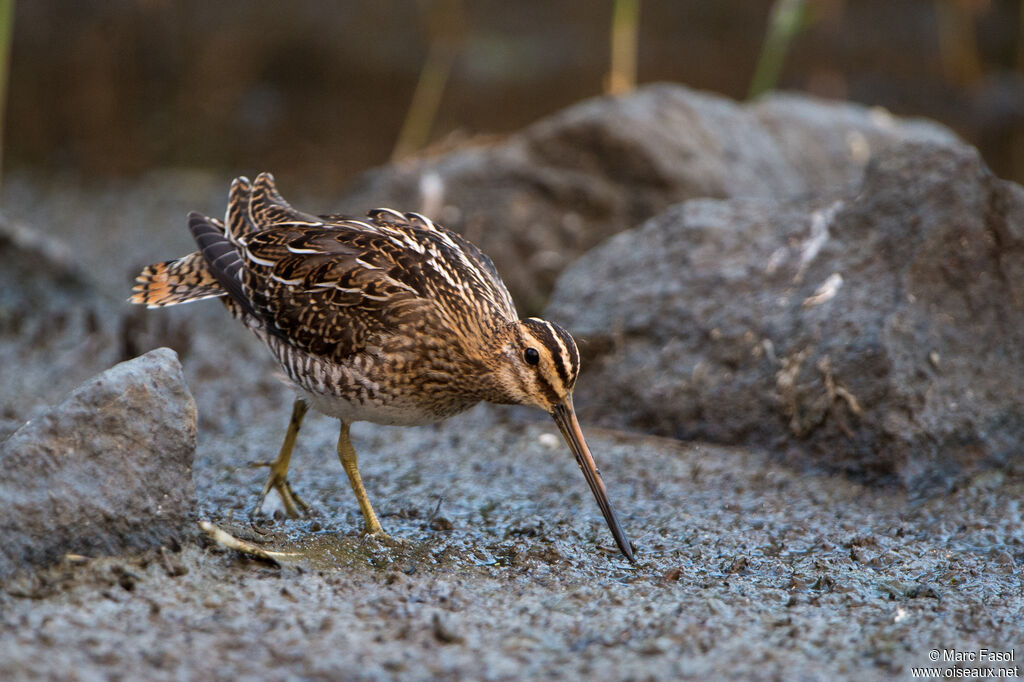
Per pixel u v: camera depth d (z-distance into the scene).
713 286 12.44
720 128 16.92
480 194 16.56
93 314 14.84
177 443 8.16
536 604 7.93
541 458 11.67
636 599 8.09
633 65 28.42
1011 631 7.73
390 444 12.11
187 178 22.64
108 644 6.80
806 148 17.47
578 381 12.82
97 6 31.97
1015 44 29.33
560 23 31.97
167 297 10.36
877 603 8.22
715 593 8.36
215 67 28.72
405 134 23.88
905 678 6.89
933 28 30.55
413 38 30.94
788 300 11.95
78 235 19.64
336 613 7.50
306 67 28.94
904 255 11.51
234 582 7.88
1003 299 11.43
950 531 9.71
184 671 6.58
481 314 9.61
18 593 7.32
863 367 11.01
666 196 16.09
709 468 11.23
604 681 6.73
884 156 12.20
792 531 9.76
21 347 14.54
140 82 27.95
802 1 18.25
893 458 10.68
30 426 7.80
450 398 9.84
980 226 11.45
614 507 10.37
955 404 10.95
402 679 6.67
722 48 30.00
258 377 14.30
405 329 9.51
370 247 9.90
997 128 24.95
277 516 9.82
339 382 9.61
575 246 16.22
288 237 10.08
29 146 24.06
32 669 6.39
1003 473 10.72
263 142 24.62
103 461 7.91
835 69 28.12
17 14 31.12
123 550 7.94
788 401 11.41
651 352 12.46
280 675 6.62
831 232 12.12
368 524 9.48
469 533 9.65
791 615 7.88
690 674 6.85
